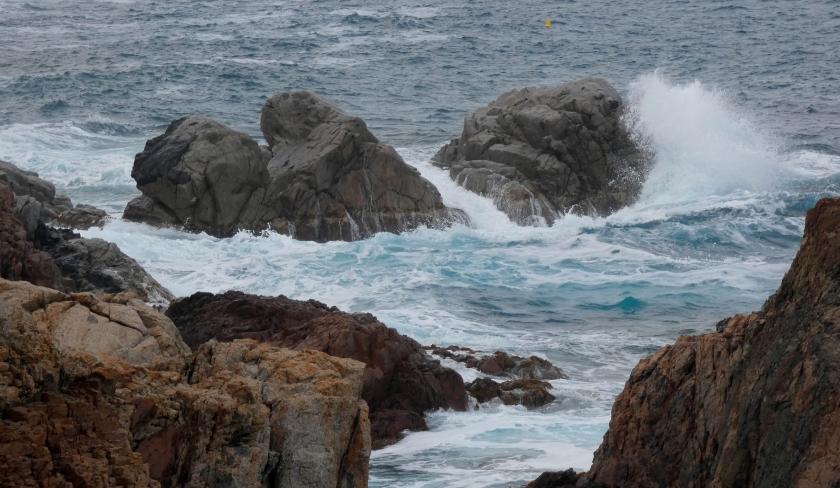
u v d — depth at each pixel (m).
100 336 21.72
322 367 22.55
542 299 52.09
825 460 18.70
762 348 21.34
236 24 139.62
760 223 65.88
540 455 32.03
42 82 102.38
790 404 19.59
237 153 62.03
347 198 63.47
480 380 38.38
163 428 19.78
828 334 19.61
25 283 21.95
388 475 30.20
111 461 18.52
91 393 18.72
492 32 137.62
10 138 80.81
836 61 119.94
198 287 51.97
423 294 52.09
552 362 42.81
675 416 23.88
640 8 156.12
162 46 124.00
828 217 20.98
